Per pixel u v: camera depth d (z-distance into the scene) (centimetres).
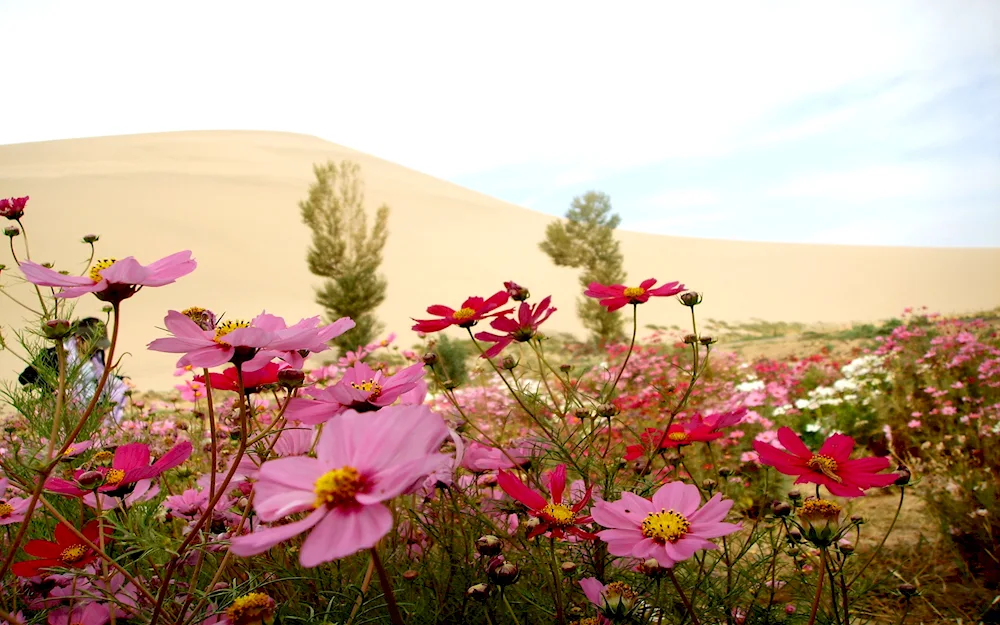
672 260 4638
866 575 232
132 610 119
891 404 475
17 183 4516
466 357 748
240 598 110
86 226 3769
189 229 4053
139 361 1700
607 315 1880
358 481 81
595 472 178
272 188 5284
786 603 182
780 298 4059
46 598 138
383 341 317
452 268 4238
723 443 388
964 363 516
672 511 126
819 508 126
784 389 551
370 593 147
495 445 183
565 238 2262
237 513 159
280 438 151
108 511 142
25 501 152
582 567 165
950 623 218
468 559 162
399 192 5819
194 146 6694
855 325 1905
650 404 373
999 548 250
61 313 165
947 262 4553
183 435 261
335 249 1944
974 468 337
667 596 154
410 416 88
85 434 173
